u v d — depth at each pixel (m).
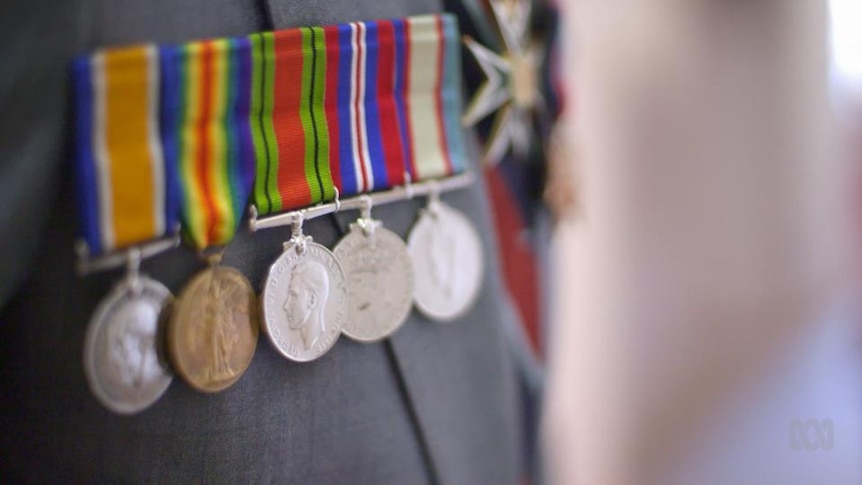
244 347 0.41
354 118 0.47
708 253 1.51
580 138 1.15
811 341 1.57
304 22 0.44
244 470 0.44
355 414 0.49
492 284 0.60
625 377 1.28
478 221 0.58
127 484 0.40
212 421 0.42
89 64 0.34
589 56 1.19
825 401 1.33
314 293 0.44
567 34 0.80
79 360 0.37
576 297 1.16
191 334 0.38
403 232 0.52
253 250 0.42
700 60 1.47
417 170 0.51
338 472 0.48
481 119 0.60
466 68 0.59
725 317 1.52
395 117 0.50
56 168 0.35
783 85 1.68
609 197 1.25
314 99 0.44
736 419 1.30
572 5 1.14
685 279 1.45
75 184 0.35
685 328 1.44
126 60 0.35
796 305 1.69
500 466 0.59
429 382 0.53
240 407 0.43
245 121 0.41
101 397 0.35
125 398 0.36
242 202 0.40
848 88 1.80
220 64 0.39
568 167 0.76
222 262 0.41
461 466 0.56
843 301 1.72
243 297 0.41
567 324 1.13
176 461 0.41
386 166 0.49
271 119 0.42
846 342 1.55
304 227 0.45
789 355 1.51
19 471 0.40
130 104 0.36
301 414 0.46
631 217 1.31
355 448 0.49
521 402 0.68
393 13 0.50
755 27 1.60
